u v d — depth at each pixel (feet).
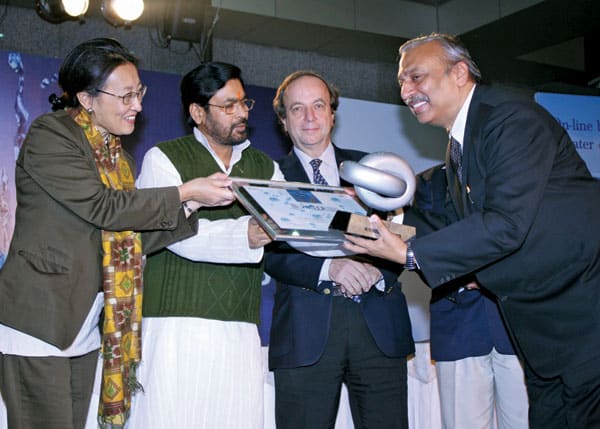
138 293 7.57
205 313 7.77
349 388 9.01
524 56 22.68
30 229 6.93
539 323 7.16
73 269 6.93
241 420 7.73
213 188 7.27
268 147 14.32
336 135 14.49
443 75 7.75
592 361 6.89
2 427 8.47
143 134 13.82
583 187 7.12
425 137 15.33
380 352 8.78
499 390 9.73
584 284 6.98
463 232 6.88
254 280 8.23
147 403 7.57
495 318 9.55
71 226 7.03
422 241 6.95
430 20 21.11
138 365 7.82
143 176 8.16
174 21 16.84
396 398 8.78
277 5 18.72
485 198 7.14
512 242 6.76
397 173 7.36
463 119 7.79
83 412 7.43
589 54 21.80
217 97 8.20
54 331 6.72
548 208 6.99
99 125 7.50
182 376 7.57
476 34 20.85
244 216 7.94
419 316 13.32
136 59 7.63
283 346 8.71
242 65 20.38
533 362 7.27
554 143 6.99
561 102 16.35
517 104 7.20
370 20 20.06
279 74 20.92
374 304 8.87
